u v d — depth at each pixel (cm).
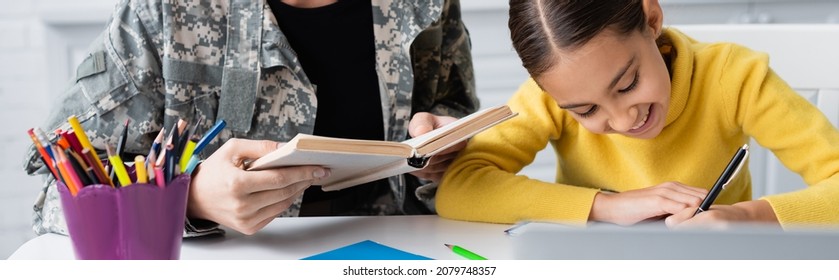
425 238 126
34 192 307
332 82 166
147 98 151
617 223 127
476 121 120
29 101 301
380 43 165
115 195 97
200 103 155
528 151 154
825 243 78
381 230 131
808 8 279
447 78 181
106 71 150
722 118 147
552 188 135
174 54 151
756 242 79
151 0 153
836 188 127
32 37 298
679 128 149
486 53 293
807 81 170
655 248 81
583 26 121
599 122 130
